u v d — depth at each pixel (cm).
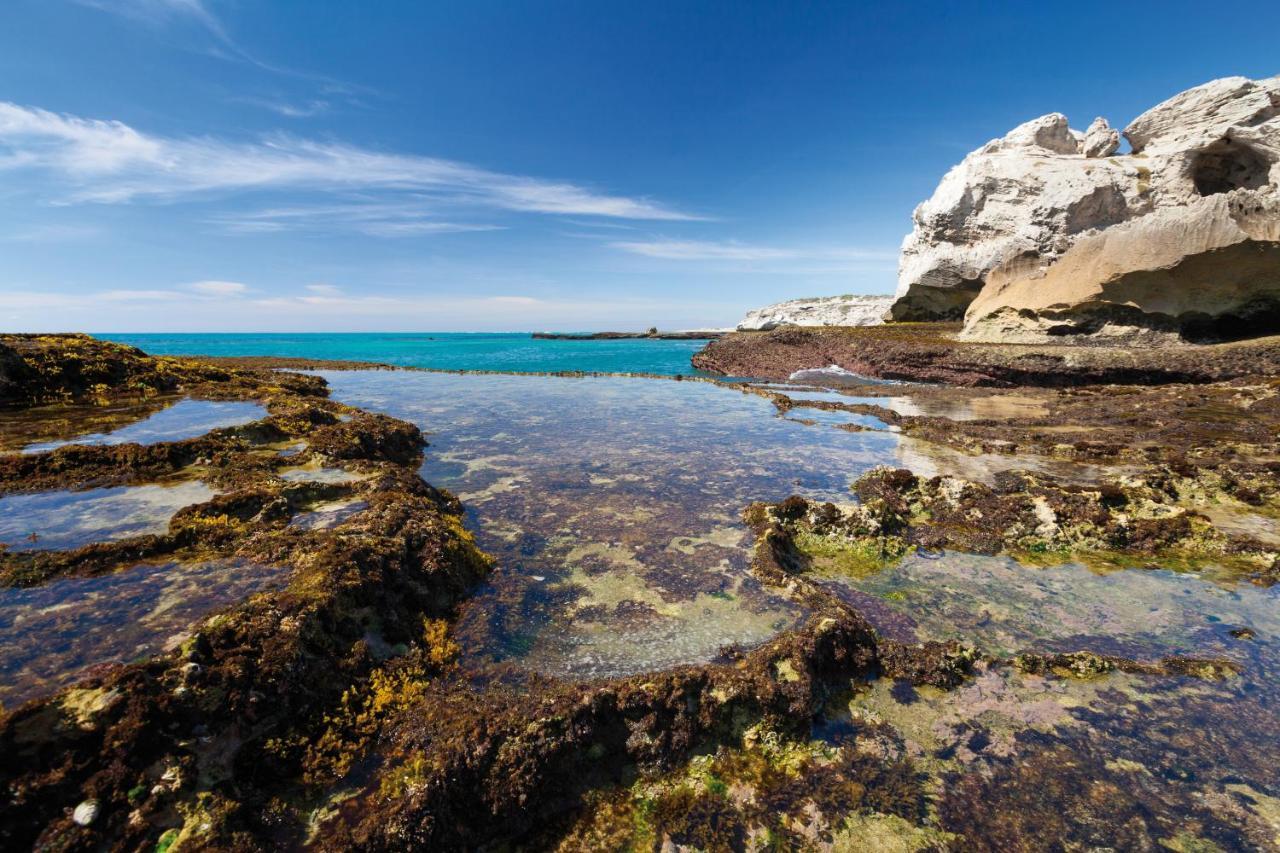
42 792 373
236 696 473
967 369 3181
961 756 568
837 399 2652
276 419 1377
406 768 485
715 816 507
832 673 667
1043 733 597
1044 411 2233
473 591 816
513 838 486
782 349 4500
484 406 2361
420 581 762
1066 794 523
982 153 5912
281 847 419
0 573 637
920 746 581
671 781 541
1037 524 1074
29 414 1432
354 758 502
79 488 931
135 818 383
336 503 961
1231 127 4291
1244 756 566
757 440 1752
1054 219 4897
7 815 357
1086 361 2848
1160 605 845
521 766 504
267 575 666
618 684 588
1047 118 5775
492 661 651
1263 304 3003
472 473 1383
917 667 687
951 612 823
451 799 472
